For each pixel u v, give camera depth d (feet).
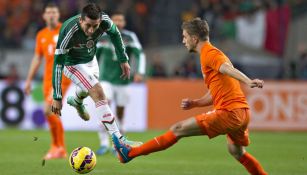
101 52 131.13
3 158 118.52
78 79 87.04
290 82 188.96
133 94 188.03
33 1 240.73
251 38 234.17
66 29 82.94
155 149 79.36
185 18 234.17
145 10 240.73
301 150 138.41
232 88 77.20
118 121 135.85
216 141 160.45
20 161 113.19
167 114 188.96
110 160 116.57
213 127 76.79
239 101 77.30
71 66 87.45
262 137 170.30
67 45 83.46
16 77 204.33
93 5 81.41
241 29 234.38
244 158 82.38
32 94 186.60
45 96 118.52
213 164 111.75
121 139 83.05
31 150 134.10
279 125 188.44
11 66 204.54
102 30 86.53
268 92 188.55
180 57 232.94
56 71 84.48
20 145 144.05
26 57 227.61
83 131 182.19
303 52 217.15
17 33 235.40
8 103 185.78
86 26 81.56
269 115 188.55
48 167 103.91
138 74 133.90
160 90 189.37
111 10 235.20
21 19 238.48
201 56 78.02
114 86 132.87
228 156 126.00
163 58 233.35
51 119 117.80
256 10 234.79
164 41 238.27
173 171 100.68
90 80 86.63
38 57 122.83
